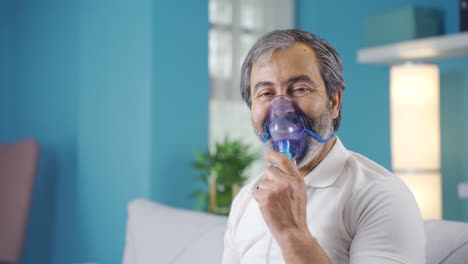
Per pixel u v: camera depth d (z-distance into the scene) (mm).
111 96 3400
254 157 3170
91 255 3562
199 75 3336
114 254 3375
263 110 1189
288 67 1161
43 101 4055
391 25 3391
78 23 3705
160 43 3168
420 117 3182
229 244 1422
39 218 4070
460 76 3455
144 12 3154
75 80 3771
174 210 2152
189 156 3283
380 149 3799
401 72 3223
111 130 3398
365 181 1143
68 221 3783
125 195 3297
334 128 1250
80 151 3654
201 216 2018
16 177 3633
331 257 1128
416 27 3293
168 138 3197
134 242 2189
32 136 4148
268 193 1063
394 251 1029
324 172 1191
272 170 1084
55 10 3949
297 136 1141
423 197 3184
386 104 3754
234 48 4102
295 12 4352
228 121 4066
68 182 3809
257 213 1330
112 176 3393
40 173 4066
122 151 3320
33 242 4129
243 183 3166
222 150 3129
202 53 3354
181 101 3254
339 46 4055
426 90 3182
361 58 3482
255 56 1207
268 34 1216
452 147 3506
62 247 3834
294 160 1139
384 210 1073
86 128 3605
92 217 3557
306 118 1153
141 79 3178
